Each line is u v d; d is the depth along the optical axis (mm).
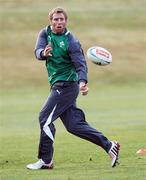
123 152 36125
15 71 118438
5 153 37312
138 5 162625
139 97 88625
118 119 59281
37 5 158125
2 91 104312
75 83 29953
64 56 29609
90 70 119688
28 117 63312
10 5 156625
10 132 50031
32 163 33062
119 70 121062
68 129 30031
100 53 30156
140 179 26734
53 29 29609
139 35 139000
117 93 97312
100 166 30922
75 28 141750
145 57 128250
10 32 136750
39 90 105938
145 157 34094
